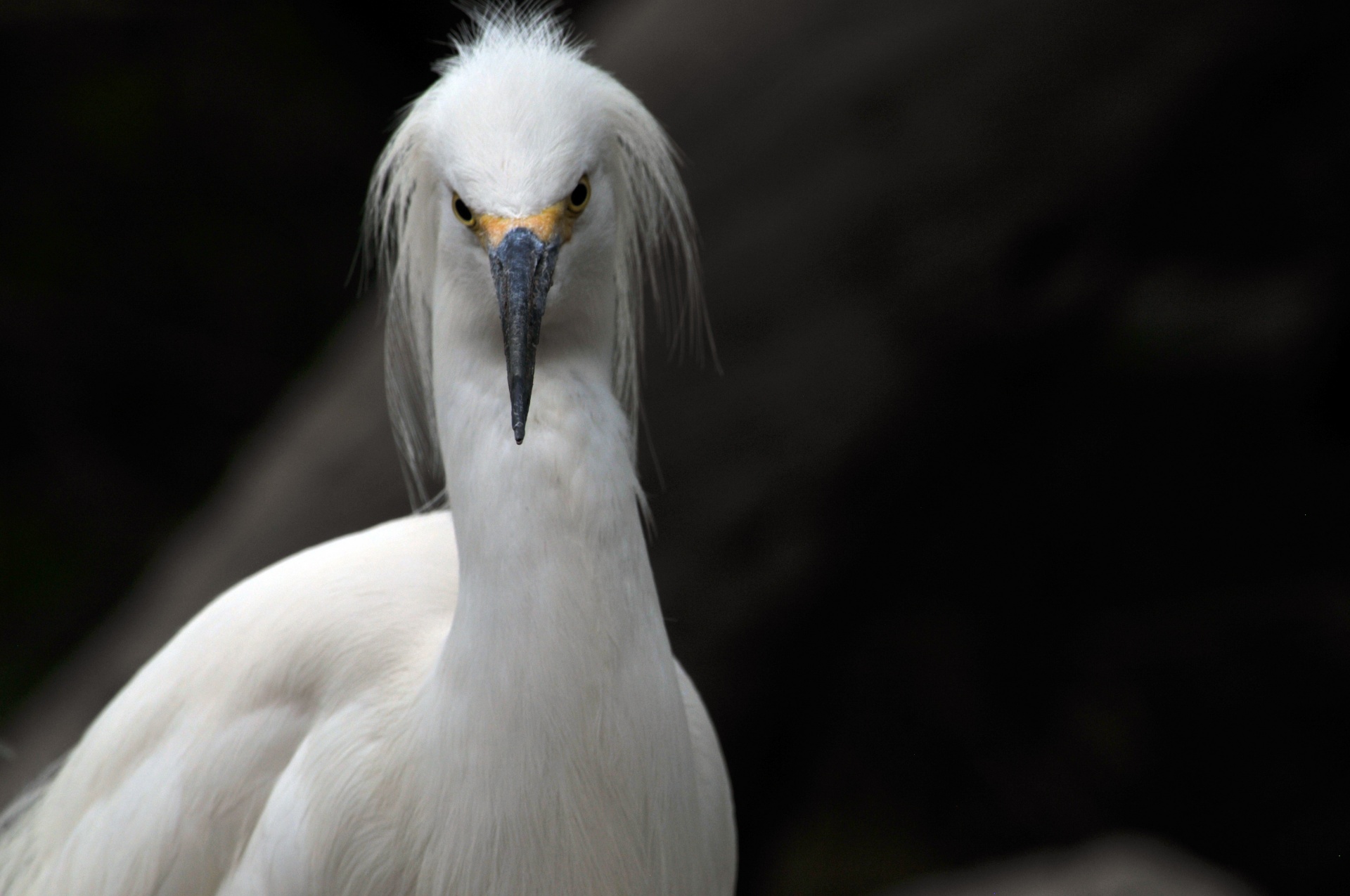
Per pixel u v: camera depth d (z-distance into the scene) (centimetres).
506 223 403
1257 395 1316
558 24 530
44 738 923
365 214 562
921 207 920
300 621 486
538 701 409
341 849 458
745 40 974
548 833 419
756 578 912
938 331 923
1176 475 1348
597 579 411
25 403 1491
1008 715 1391
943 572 1367
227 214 1538
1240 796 1326
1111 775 1355
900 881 1309
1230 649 1361
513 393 387
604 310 436
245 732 483
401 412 633
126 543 1470
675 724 432
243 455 1186
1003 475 1287
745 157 938
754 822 1033
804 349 914
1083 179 927
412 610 489
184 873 484
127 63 1512
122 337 1506
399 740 454
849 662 1252
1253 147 1171
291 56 1555
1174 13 923
